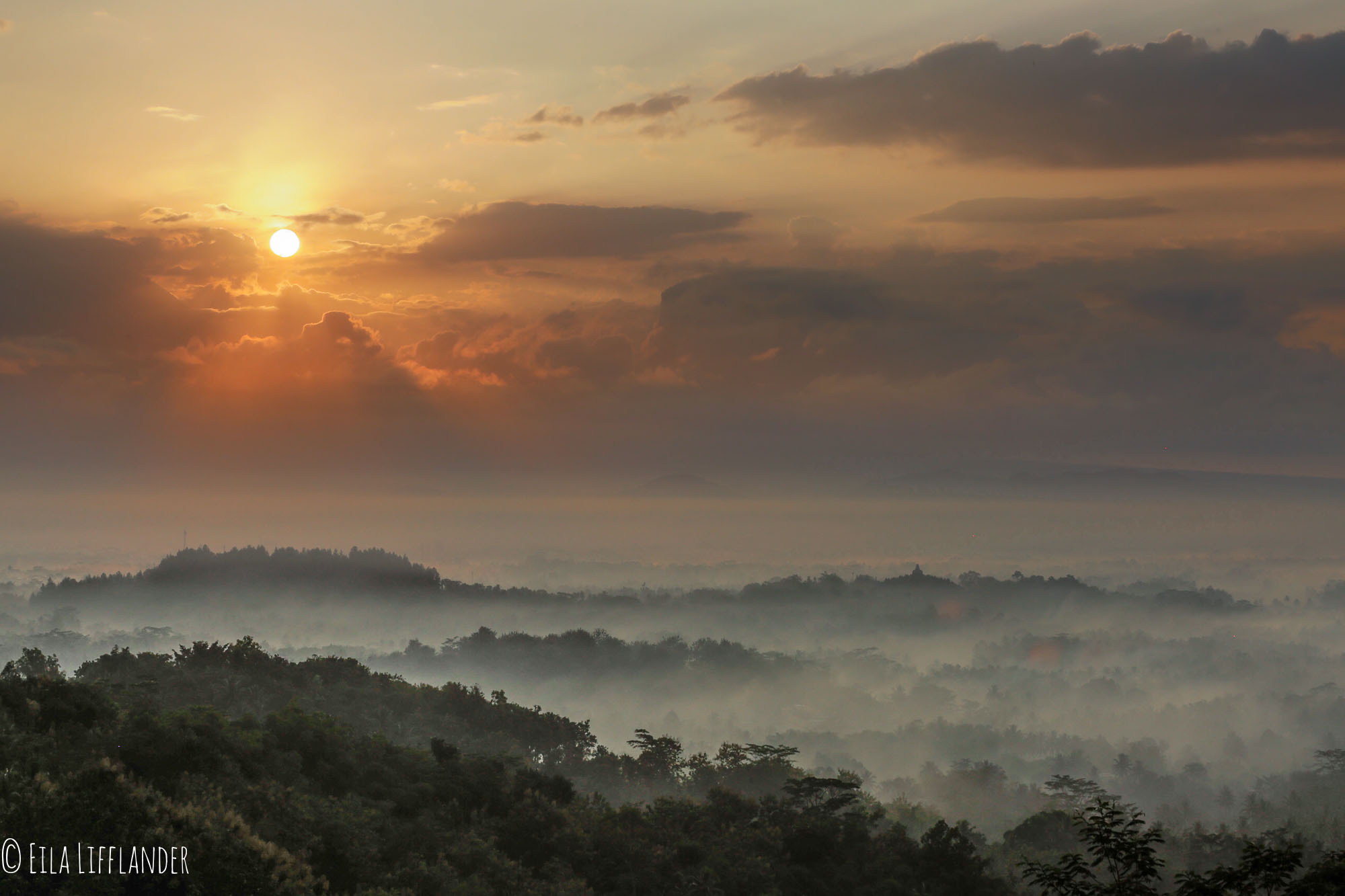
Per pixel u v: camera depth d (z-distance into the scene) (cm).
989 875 10112
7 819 5825
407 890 7169
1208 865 12562
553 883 8181
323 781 8756
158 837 6044
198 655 13512
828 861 9850
